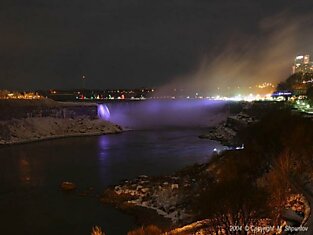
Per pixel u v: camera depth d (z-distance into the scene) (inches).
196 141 7258.9
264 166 3102.9
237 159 3344.0
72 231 2677.2
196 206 2231.8
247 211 1772.9
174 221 2657.5
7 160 5570.9
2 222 2888.8
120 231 2637.8
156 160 5196.9
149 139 7864.2
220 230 1796.3
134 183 3796.8
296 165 2920.8
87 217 2952.8
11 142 7652.6
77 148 6732.3
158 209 3011.8
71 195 3567.9
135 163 5027.1
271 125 3850.9
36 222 2876.5
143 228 2439.7
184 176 3823.8
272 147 3506.4
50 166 5002.5
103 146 6909.5
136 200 3280.0
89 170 4660.4
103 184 3929.6
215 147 6274.6
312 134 3280.0
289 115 4335.6
